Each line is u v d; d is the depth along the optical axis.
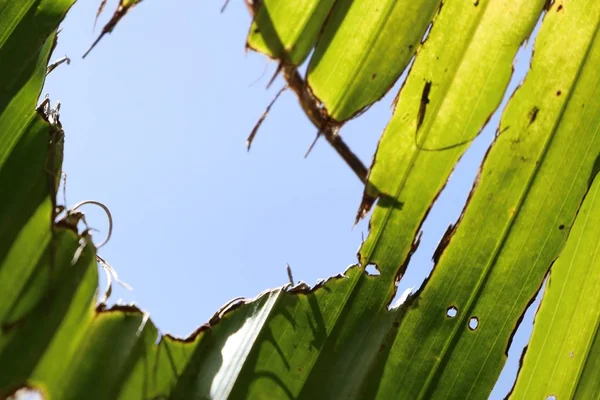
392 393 0.77
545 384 0.79
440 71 0.77
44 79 0.75
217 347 0.76
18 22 0.75
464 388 0.77
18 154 0.75
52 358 0.74
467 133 0.77
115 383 0.74
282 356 0.76
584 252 0.79
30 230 0.74
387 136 0.77
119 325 0.75
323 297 0.77
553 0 0.77
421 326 0.78
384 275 0.78
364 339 0.77
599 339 0.79
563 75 0.78
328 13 0.75
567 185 0.78
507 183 0.78
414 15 0.76
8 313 0.73
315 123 0.76
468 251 0.78
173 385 0.75
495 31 0.77
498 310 0.78
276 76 0.75
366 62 0.76
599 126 0.78
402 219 0.77
